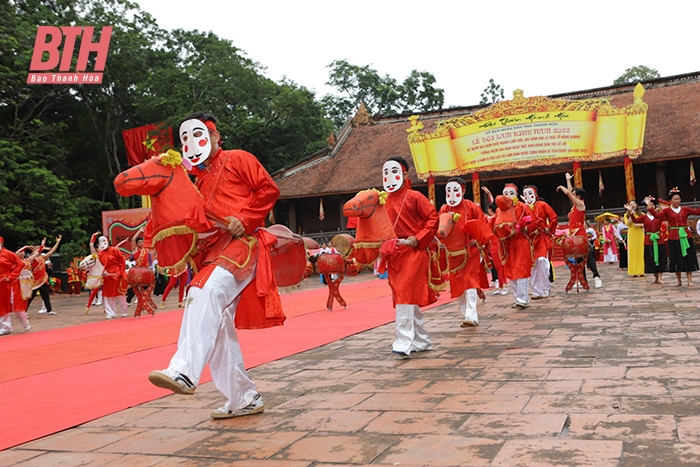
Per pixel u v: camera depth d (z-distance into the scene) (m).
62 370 7.50
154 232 4.79
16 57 32.50
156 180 4.66
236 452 3.91
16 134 36.53
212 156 4.96
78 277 30.16
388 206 7.08
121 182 4.51
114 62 42.69
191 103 44.31
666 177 38.72
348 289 19.48
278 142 48.78
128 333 11.19
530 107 34.59
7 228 32.25
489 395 4.86
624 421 3.93
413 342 7.14
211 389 5.96
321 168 43.91
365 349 7.66
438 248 7.37
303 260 5.84
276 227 5.71
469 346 7.34
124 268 15.43
